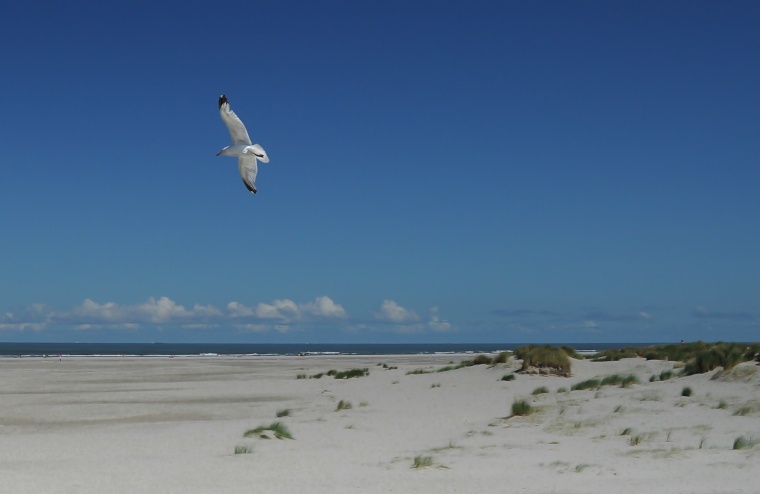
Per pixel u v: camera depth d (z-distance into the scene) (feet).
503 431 68.39
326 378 157.28
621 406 76.69
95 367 223.30
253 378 165.17
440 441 63.77
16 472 48.80
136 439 68.13
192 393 124.06
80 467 51.21
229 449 60.75
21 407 102.06
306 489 42.09
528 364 121.49
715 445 55.31
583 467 47.83
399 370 164.86
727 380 86.12
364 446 61.62
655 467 47.50
